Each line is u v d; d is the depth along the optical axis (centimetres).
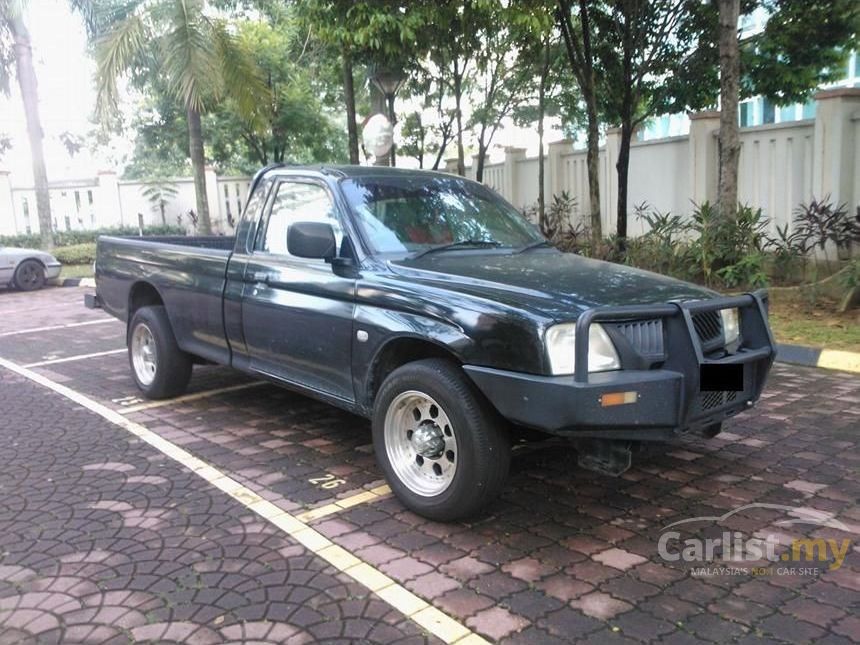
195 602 319
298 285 472
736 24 938
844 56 1261
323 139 2319
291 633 294
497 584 327
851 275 840
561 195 1488
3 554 367
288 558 357
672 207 1262
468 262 441
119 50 1313
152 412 619
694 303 368
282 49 1983
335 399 459
